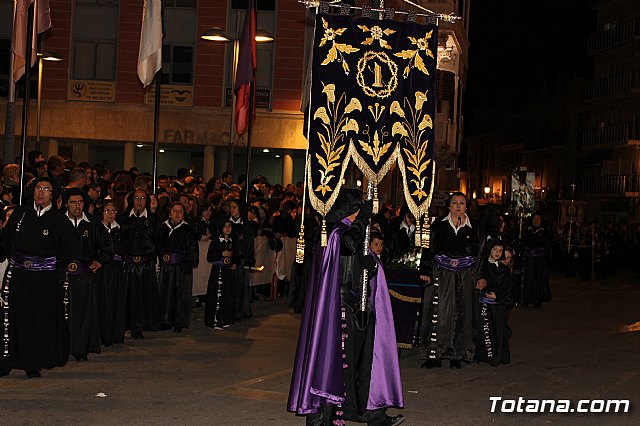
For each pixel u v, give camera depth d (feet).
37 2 50.78
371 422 27.58
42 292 34.37
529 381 37.35
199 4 123.65
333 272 26.16
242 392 32.89
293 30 123.24
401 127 30.53
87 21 123.44
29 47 43.60
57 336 34.86
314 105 29.68
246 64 70.49
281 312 58.65
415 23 30.89
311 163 29.55
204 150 125.39
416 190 30.91
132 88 123.75
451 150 140.77
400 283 41.75
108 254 38.86
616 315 67.31
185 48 124.36
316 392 25.66
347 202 26.86
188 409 29.96
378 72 30.27
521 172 135.44
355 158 29.99
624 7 196.44
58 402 30.55
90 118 123.34
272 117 123.24
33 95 123.44
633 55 190.08
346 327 26.68
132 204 45.80
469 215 44.80
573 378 38.29
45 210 34.53
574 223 123.85
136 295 45.39
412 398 33.14
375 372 27.37
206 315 49.67
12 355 34.32
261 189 74.18
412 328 41.78
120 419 28.37
